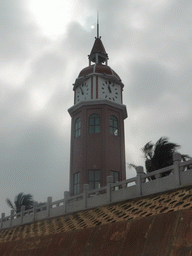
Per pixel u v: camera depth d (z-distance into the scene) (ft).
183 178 55.52
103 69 123.03
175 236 39.24
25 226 96.37
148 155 91.04
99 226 52.03
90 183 105.81
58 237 58.85
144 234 43.34
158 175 60.85
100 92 117.80
